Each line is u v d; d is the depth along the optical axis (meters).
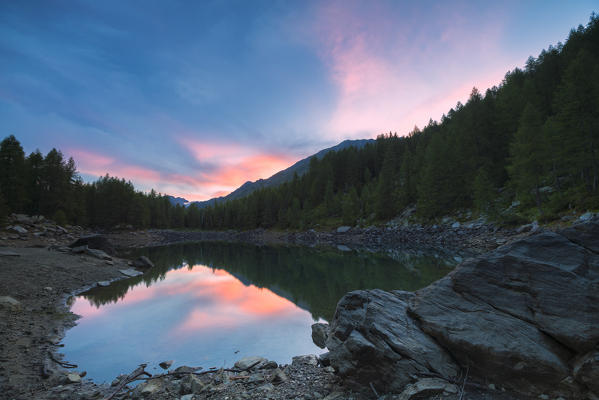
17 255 27.17
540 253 6.54
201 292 22.81
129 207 115.31
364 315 7.64
